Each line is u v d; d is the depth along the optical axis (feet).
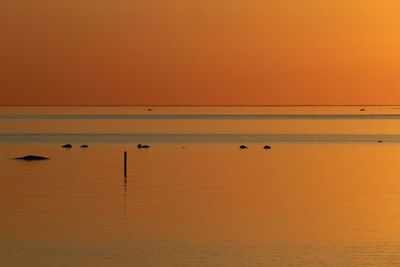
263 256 474.90
